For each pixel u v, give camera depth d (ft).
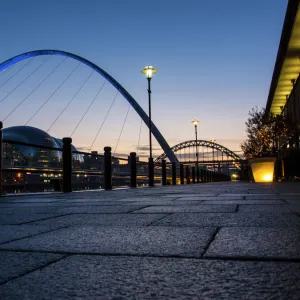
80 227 9.95
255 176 73.92
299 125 108.17
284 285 4.35
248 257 5.82
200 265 5.40
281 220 10.50
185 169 97.45
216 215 12.17
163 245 7.06
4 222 11.45
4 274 5.10
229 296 4.02
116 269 5.29
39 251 6.72
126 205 17.46
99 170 47.37
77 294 4.22
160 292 4.22
